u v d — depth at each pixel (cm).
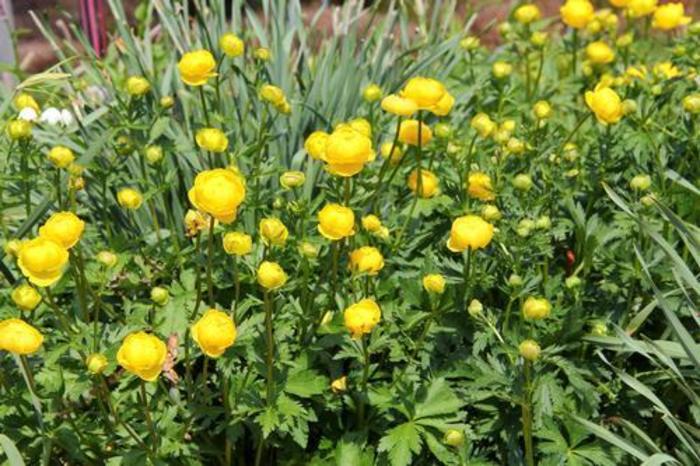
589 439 330
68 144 403
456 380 346
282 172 389
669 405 351
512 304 351
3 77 536
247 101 431
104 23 571
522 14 486
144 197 349
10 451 289
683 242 370
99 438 315
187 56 349
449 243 319
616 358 346
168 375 329
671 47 532
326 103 458
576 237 378
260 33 480
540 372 323
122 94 447
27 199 344
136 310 335
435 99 329
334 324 332
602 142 382
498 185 359
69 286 346
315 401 335
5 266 346
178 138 397
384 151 367
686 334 308
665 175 371
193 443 331
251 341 316
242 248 299
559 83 504
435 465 335
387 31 522
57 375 316
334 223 300
